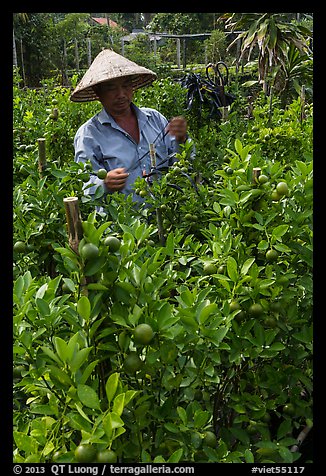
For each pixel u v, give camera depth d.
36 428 1.17
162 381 1.28
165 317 1.17
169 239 1.69
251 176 1.61
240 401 1.39
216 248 1.57
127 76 3.06
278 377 1.42
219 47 12.73
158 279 1.28
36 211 1.96
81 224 1.12
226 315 1.35
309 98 6.72
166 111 4.69
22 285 1.35
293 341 1.53
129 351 1.20
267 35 5.48
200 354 1.28
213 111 4.29
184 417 1.17
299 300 1.62
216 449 1.22
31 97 5.89
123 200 2.35
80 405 1.06
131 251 1.27
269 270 1.46
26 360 1.26
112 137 3.12
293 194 1.56
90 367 1.06
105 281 1.15
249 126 4.00
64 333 1.26
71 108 4.82
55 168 2.16
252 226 1.58
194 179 2.94
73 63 17.31
